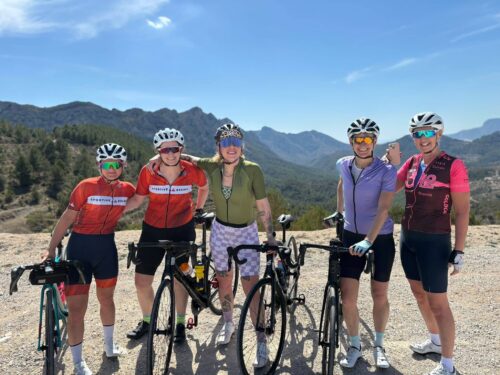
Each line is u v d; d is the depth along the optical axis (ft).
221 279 11.91
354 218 11.09
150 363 9.29
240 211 11.27
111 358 11.16
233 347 11.91
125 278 18.06
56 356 11.25
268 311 10.57
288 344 12.15
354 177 11.02
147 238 11.91
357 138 10.43
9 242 23.56
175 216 11.87
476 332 12.79
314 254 22.08
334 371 10.61
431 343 11.40
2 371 10.53
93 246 10.65
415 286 11.14
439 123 10.01
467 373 10.44
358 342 10.84
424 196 10.21
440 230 10.06
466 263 20.61
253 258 11.27
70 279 10.11
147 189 11.65
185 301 12.33
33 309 14.60
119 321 13.53
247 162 11.17
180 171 11.69
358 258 10.54
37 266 9.05
